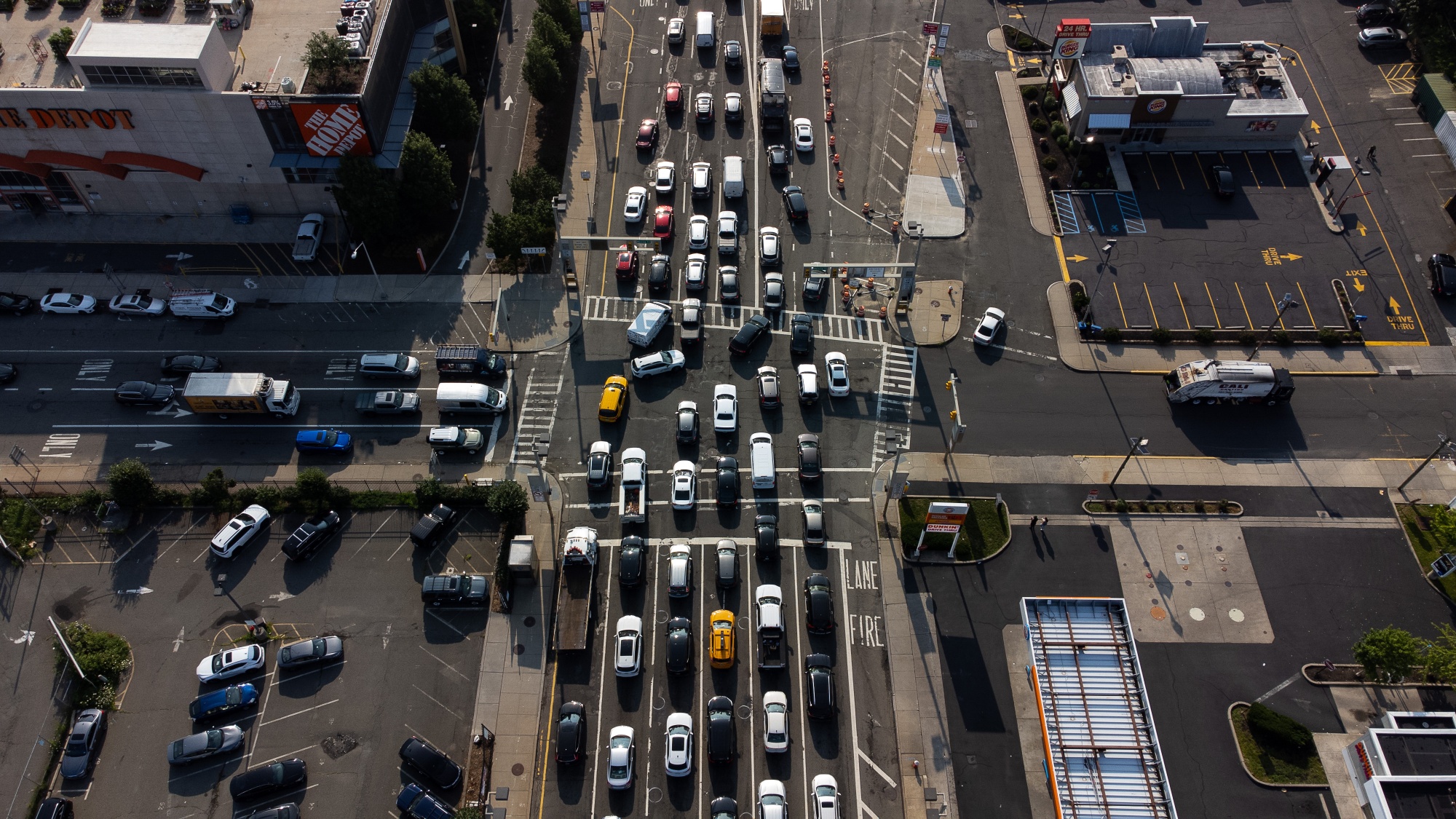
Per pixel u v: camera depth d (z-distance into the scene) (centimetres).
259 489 7531
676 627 6769
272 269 9112
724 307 8825
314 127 8669
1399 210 9312
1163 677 6694
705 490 7656
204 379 7931
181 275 9062
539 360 8462
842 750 6397
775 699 6469
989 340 8444
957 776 6303
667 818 6141
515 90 10538
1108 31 9906
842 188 9675
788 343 8562
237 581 7175
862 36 11150
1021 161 9862
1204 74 9688
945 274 9000
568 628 6750
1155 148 9919
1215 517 7462
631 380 8344
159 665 6769
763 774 6300
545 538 7375
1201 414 8069
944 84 10569
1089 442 7912
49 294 8731
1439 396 8131
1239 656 6788
